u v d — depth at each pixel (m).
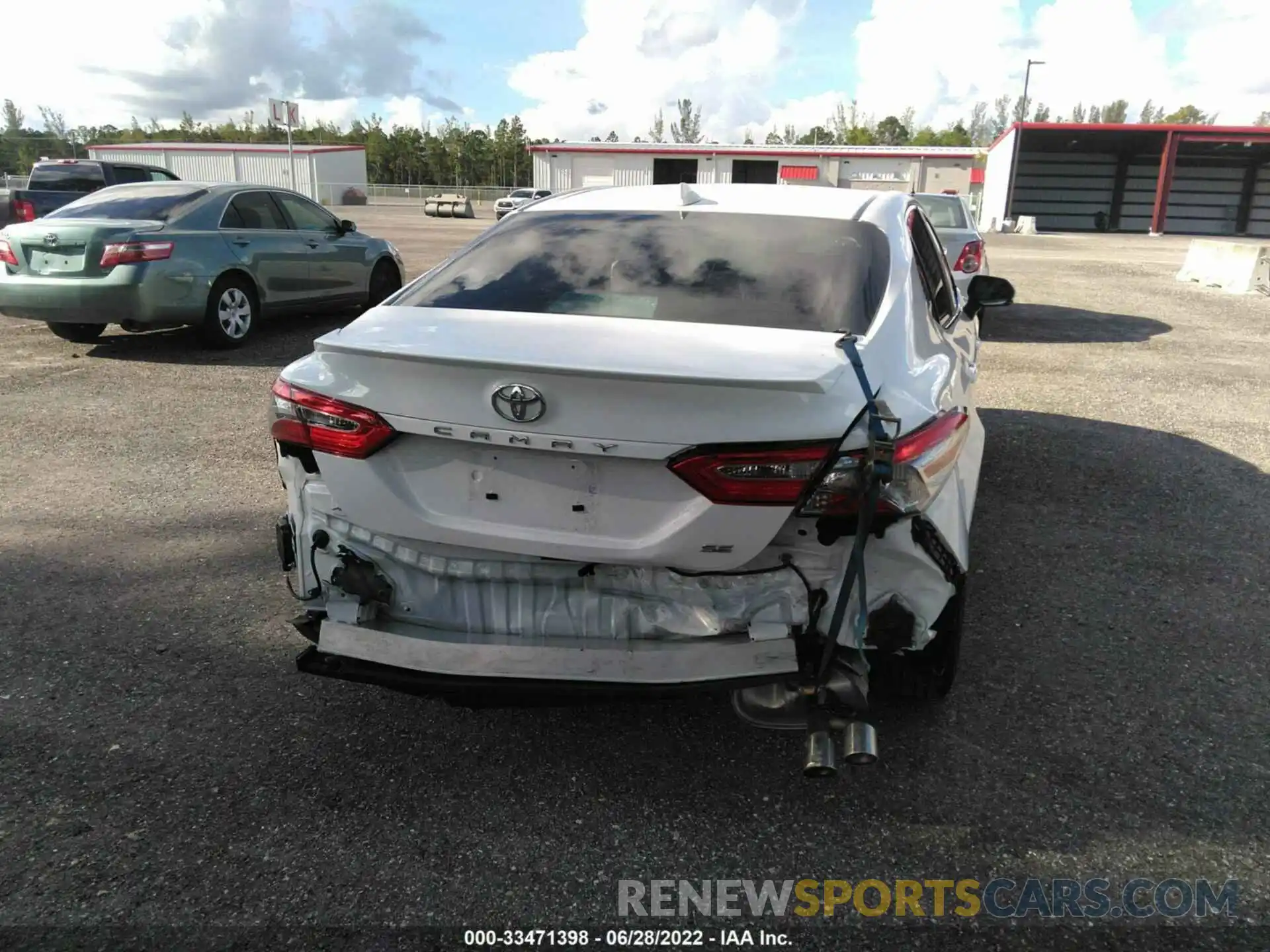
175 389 7.11
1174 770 2.65
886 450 2.09
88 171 15.87
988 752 2.73
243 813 2.46
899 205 3.36
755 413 2.10
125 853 2.31
